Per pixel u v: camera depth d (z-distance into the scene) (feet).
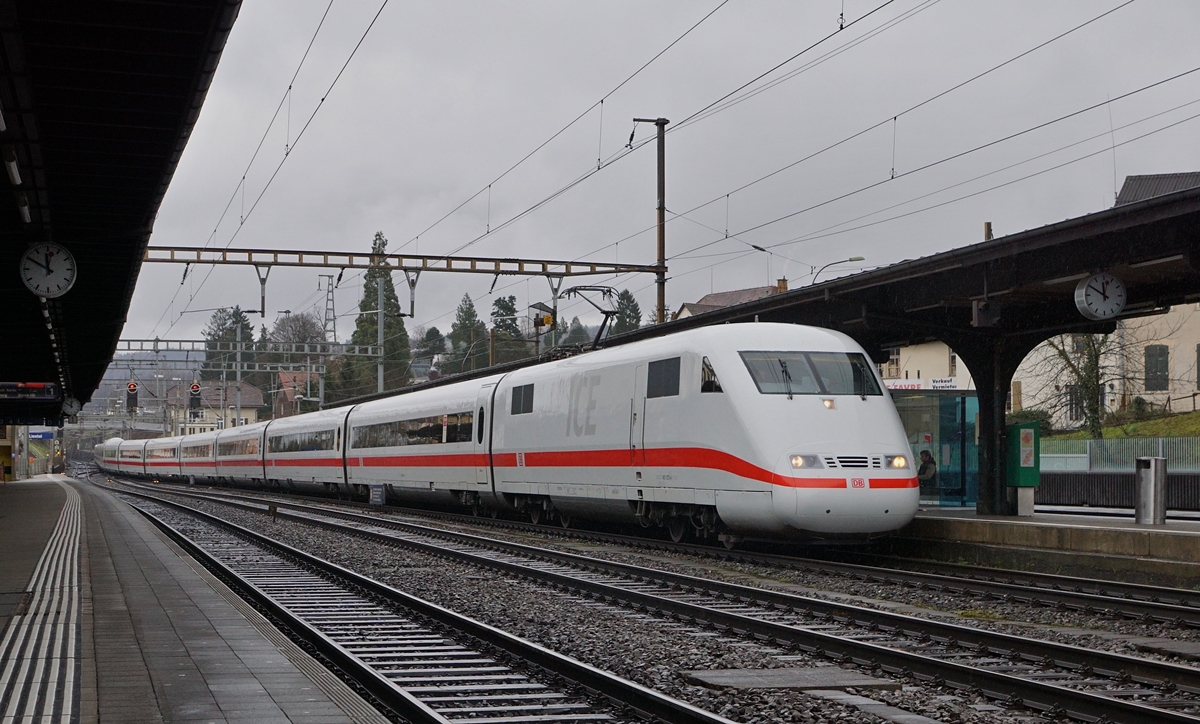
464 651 35.58
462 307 399.65
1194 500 92.27
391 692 28.27
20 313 85.92
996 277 58.39
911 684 30.04
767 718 26.18
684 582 50.55
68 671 28.76
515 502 92.07
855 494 56.59
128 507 127.24
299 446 155.63
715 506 62.34
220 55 37.83
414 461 112.68
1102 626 39.40
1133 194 173.06
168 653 31.55
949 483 77.61
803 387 60.29
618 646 35.68
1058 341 153.38
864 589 49.78
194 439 228.02
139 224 59.57
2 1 32.01
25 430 343.46
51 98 41.50
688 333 67.10
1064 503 104.37
